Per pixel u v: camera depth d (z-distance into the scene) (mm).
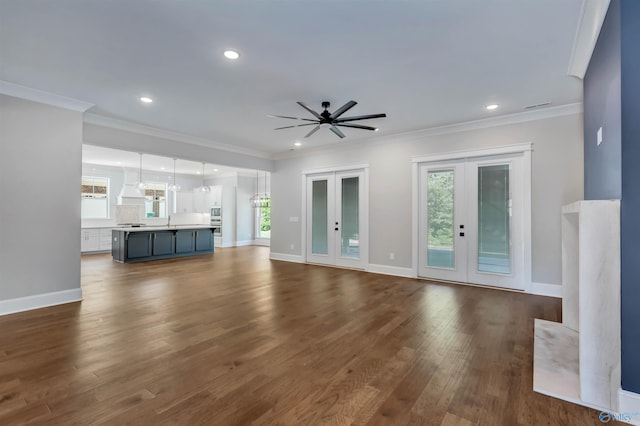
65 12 2260
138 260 7523
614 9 1961
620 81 1860
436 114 4547
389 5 2193
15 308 3598
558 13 2275
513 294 4465
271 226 7980
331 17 2332
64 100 3910
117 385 2100
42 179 3799
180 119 4824
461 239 5160
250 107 4273
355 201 6492
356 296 4352
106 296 4320
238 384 2125
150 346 2713
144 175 10297
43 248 3805
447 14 2295
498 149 4742
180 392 2025
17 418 1752
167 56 2918
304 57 2932
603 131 2297
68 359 2463
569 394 1989
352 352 2619
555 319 3420
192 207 11727
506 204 4773
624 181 1841
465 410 1858
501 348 2699
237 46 2746
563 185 4297
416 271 5578
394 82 3465
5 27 2443
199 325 3221
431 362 2447
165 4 2176
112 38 2617
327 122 3951
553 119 4355
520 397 1992
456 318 3463
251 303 4012
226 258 8062
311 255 7227
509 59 2957
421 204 5566
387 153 5926
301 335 2971
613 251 1887
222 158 6656
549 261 4395
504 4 2182
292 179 7535
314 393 2023
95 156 7922
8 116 3549
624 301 1826
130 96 3887
